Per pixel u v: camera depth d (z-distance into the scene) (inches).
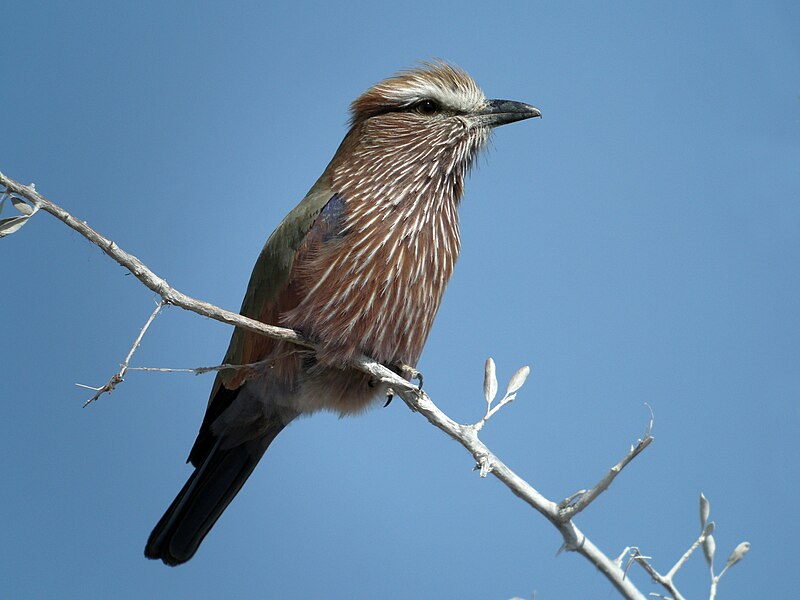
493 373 353.4
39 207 326.0
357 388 447.5
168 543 479.5
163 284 342.0
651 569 287.3
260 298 445.4
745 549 290.0
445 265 453.7
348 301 424.2
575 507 295.3
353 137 462.3
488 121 466.6
